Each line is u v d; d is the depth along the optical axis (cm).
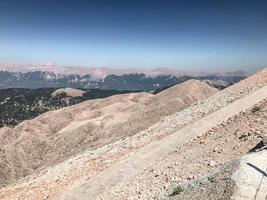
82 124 18988
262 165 2147
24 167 17838
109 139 13800
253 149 2580
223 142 3078
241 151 2677
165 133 4700
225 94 5953
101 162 4378
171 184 2619
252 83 6009
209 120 4459
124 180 3428
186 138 4103
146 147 4169
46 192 4088
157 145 4138
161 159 3544
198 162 2823
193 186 2238
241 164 2155
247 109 3997
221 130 3541
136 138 5125
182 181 2550
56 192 3891
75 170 4531
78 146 16900
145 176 3197
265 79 5962
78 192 3550
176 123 5062
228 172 2130
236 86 6212
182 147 3609
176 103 15775
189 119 5022
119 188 3241
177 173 2794
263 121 3216
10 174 17312
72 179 4138
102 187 3472
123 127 14800
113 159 4312
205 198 1981
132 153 4181
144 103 18125
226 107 4806
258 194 1867
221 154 2783
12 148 19000
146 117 14888
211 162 2634
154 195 2592
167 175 2875
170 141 4134
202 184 2184
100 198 3234
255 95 5053
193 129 4312
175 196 2216
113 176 3612
